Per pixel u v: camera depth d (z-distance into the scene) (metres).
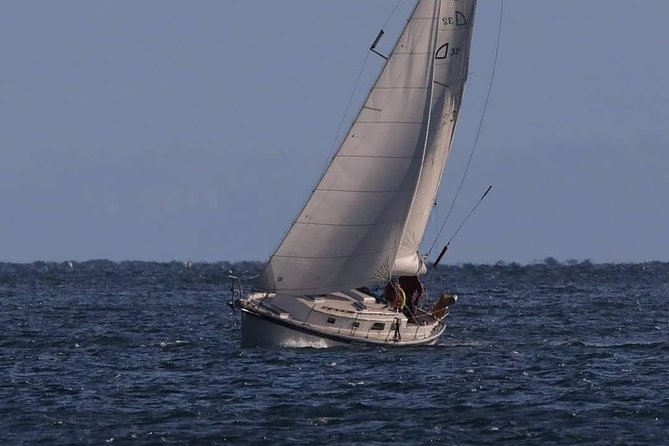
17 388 196.00
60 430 166.38
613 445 160.25
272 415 175.25
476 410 178.88
